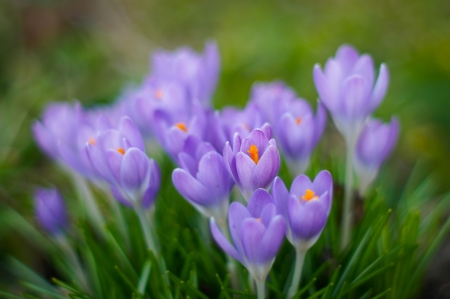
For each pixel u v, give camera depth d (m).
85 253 0.55
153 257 0.49
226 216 0.46
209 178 0.45
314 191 0.44
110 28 1.36
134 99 0.53
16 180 0.74
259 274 0.44
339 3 1.43
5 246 0.64
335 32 1.15
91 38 1.22
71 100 0.96
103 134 0.46
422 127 0.83
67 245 0.56
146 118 0.52
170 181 0.56
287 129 0.48
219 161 0.45
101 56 1.14
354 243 0.49
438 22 1.27
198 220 0.54
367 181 0.51
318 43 1.04
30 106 0.91
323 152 0.61
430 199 0.68
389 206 0.63
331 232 0.51
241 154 0.43
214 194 0.45
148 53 1.28
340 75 0.48
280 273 0.51
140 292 0.50
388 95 0.87
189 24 1.46
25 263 0.63
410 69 0.89
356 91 0.47
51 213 0.55
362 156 0.50
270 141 0.44
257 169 0.44
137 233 0.52
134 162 0.45
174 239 0.50
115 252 0.53
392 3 1.38
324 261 0.50
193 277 0.49
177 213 0.54
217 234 0.44
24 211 0.64
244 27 1.21
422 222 0.56
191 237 0.52
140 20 1.46
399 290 0.51
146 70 1.10
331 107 0.49
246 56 1.00
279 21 1.25
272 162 0.44
